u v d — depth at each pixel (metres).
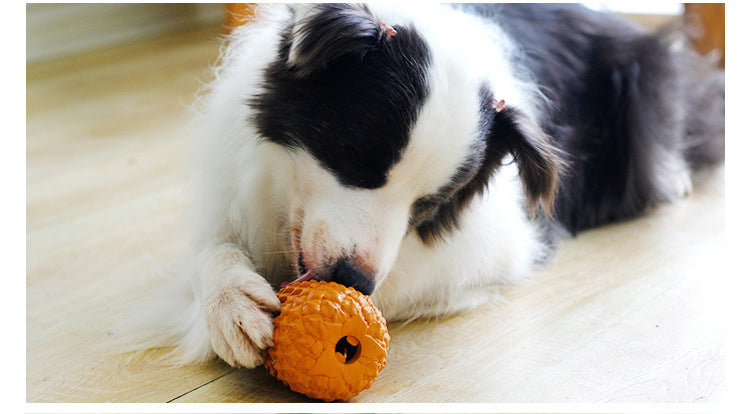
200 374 0.91
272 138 0.93
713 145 1.40
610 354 0.95
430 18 0.94
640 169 1.25
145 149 1.49
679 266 1.10
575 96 1.21
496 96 0.96
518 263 1.08
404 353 0.95
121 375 0.91
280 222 0.98
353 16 0.89
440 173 0.91
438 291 1.04
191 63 2.07
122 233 1.18
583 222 1.23
